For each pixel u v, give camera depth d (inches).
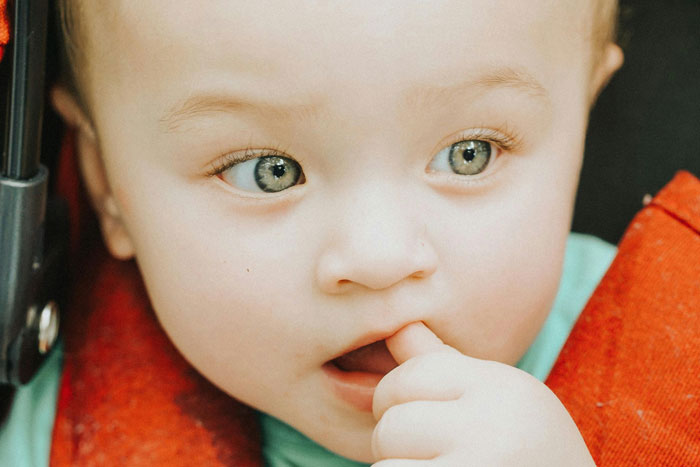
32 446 16.6
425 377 13.8
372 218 13.9
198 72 14.0
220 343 15.2
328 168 14.1
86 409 16.5
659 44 18.6
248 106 13.9
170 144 14.6
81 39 15.2
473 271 14.5
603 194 19.2
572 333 15.8
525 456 13.3
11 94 14.6
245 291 14.7
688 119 18.7
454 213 14.5
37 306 15.9
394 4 13.5
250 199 14.5
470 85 13.9
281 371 15.0
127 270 17.4
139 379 16.6
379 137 13.8
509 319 15.0
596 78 16.5
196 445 16.3
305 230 14.4
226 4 13.7
